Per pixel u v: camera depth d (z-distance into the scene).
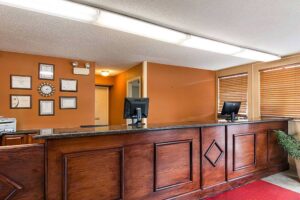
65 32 2.75
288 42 3.22
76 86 4.27
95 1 1.96
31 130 3.58
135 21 2.31
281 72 4.11
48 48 3.50
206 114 5.42
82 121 4.29
